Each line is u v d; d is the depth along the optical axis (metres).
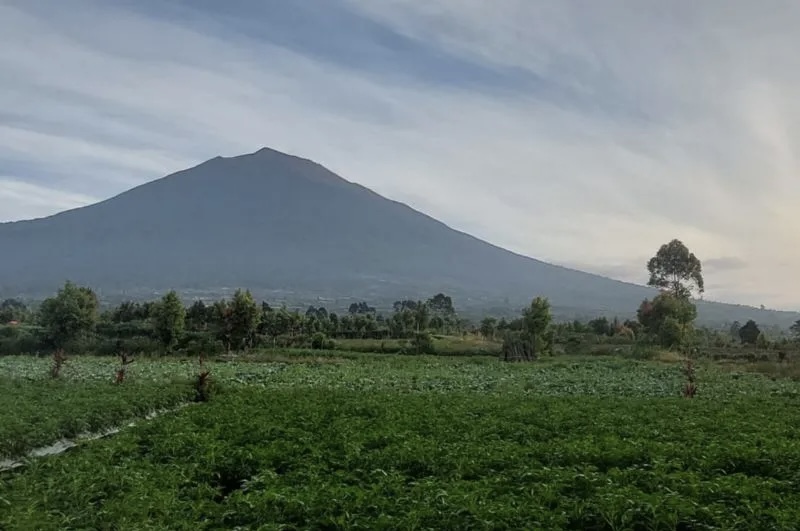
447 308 163.62
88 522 10.99
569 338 96.81
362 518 11.09
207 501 12.12
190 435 18.20
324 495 11.96
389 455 15.70
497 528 10.83
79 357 66.31
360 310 187.38
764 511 11.68
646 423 23.22
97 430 23.05
